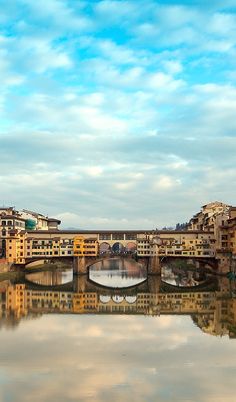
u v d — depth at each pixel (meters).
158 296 139.75
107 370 58.91
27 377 56.31
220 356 65.12
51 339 75.75
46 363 61.81
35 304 117.62
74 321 92.94
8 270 198.62
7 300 124.31
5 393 51.25
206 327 86.31
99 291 153.62
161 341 74.56
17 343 72.75
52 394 51.00
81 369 59.34
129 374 57.34
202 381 54.84
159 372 58.12
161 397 50.06
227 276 193.88
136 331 82.88
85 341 74.50
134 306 117.50
